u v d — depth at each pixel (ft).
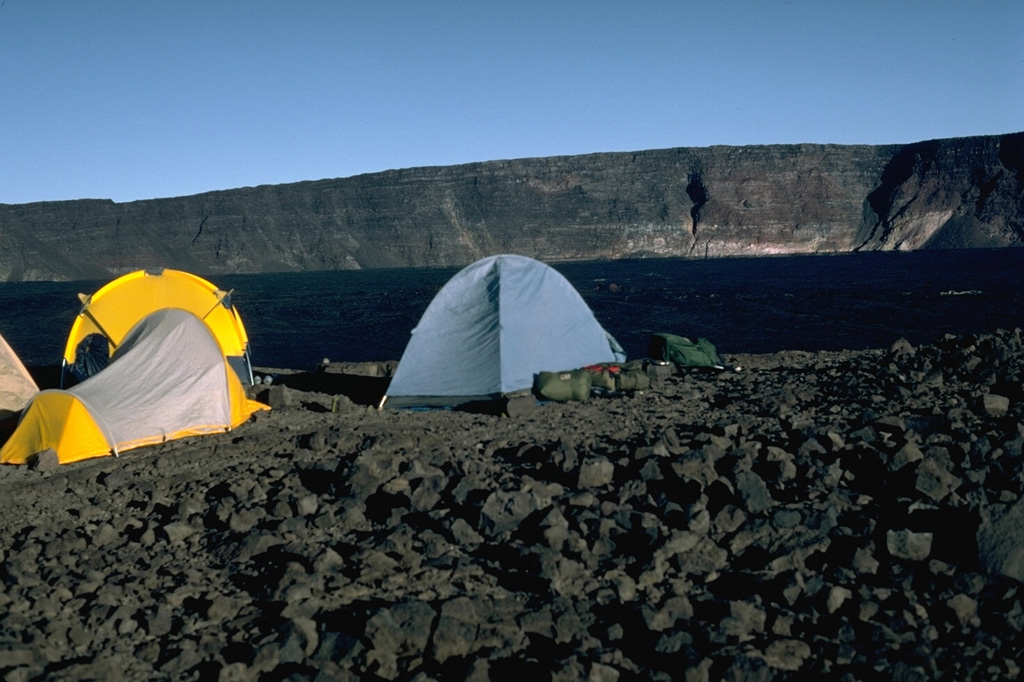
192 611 16.71
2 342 38.24
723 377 44.29
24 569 18.67
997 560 15.40
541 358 41.11
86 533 21.91
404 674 13.85
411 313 212.23
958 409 28.12
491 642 14.52
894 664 13.07
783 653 13.73
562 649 14.46
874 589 15.55
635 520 19.36
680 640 14.08
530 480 22.88
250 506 23.18
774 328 134.82
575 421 33.65
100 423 32.17
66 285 619.26
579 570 17.30
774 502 20.44
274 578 17.38
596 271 511.81
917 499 19.76
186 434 34.50
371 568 17.75
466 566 17.89
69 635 15.58
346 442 30.37
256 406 40.14
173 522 21.66
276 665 14.25
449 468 25.62
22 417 32.83
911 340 111.75
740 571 16.79
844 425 27.66
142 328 36.42
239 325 50.34
